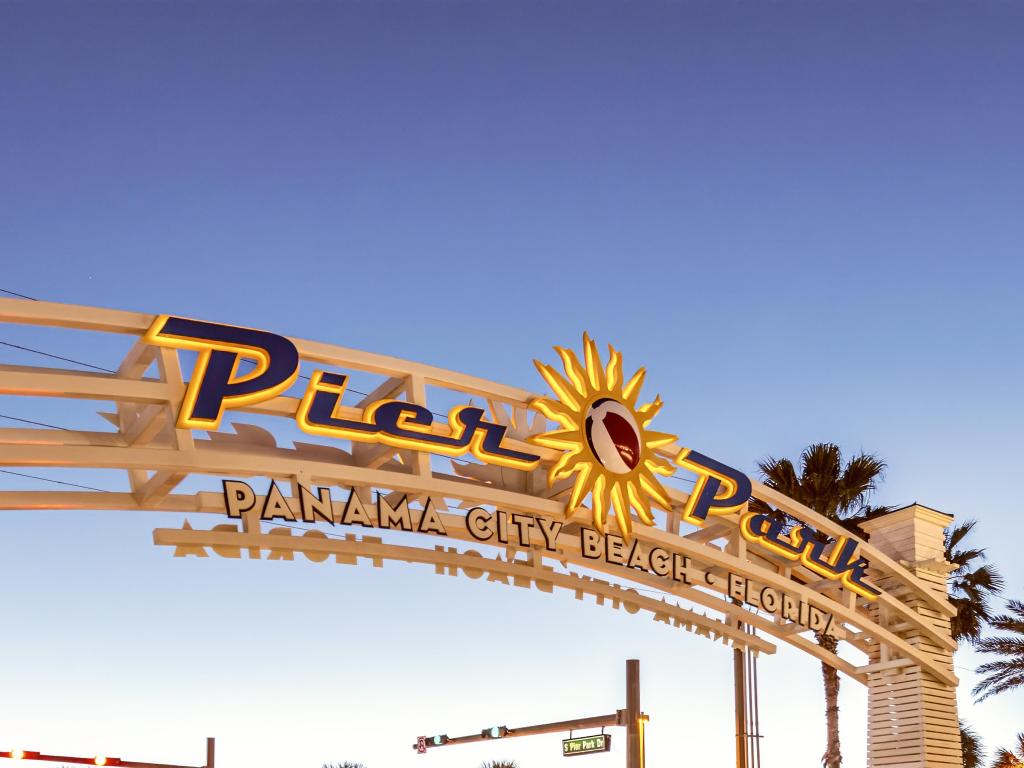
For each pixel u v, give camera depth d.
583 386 27.09
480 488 25.22
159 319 21.12
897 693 33.69
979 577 46.50
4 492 20.61
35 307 20.16
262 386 22.09
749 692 34.84
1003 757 62.19
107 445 21.72
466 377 25.42
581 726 33.81
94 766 45.22
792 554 30.70
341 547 24.00
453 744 39.53
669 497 28.09
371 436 23.69
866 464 42.78
